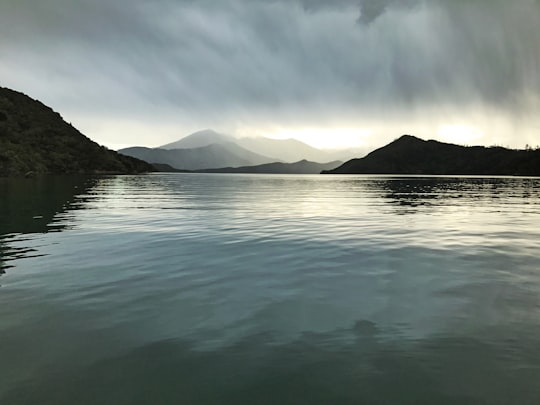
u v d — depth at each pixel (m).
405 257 12.00
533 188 69.44
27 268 10.47
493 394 4.56
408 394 4.57
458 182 108.19
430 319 6.90
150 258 11.74
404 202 35.88
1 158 117.94
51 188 53.12
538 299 8.00
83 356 5.53
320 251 12.90
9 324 6.68
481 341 5.98
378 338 6.11
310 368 5.18
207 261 11.41
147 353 5.63
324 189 66.12
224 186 77.25
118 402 4.43
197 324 6.70
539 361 5.34
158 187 67.25
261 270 10.37
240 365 5.27
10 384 4.79
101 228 18.06
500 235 16.39
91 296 8.19
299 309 7.42
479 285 9.00
